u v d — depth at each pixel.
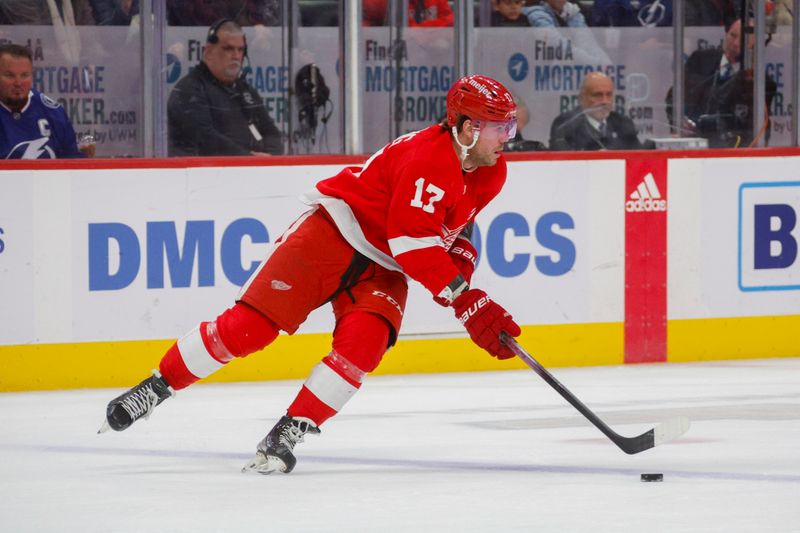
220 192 19.84
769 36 22.77
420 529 10.45
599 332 21.50
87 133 20.28
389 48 21.61
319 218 12.67
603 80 22.38
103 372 19.50
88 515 11.09
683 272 21.83
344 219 12.49
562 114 22.39
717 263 21.97
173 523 10.74
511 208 20.98
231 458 13.77
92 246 19.34
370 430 15.43
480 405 17.42
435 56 21.83
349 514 11.00
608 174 21.39
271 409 17.22
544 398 18.00
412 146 12.35
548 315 21.25
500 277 21.00
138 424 16.02
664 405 17.28
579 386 19.12
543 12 22.11
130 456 13.93
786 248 22.25
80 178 19.22
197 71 20.62
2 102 19.66
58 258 19.22
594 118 22.47
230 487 12.17
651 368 21.11
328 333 20.44
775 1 22.69
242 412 16.97
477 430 15.41
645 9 22.52
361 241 12.55
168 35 20.44
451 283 12.29
